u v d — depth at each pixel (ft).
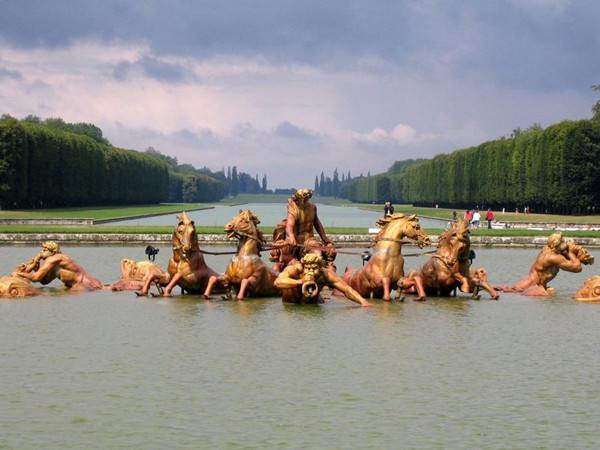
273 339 69.92
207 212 522.47
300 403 51.29
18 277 98.58
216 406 50.65
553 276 103.55
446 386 55.16
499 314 84.99
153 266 104.22
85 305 89.40
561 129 375.45
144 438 45.34
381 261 95.76
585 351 66.13
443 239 98.84
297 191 100.17
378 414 49.39
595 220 316.81
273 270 98.68
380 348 66.49
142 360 61.72
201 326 76.13
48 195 426.51
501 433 46.47
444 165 580.71
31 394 52.90
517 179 427.74
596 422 48.39
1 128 379.76
